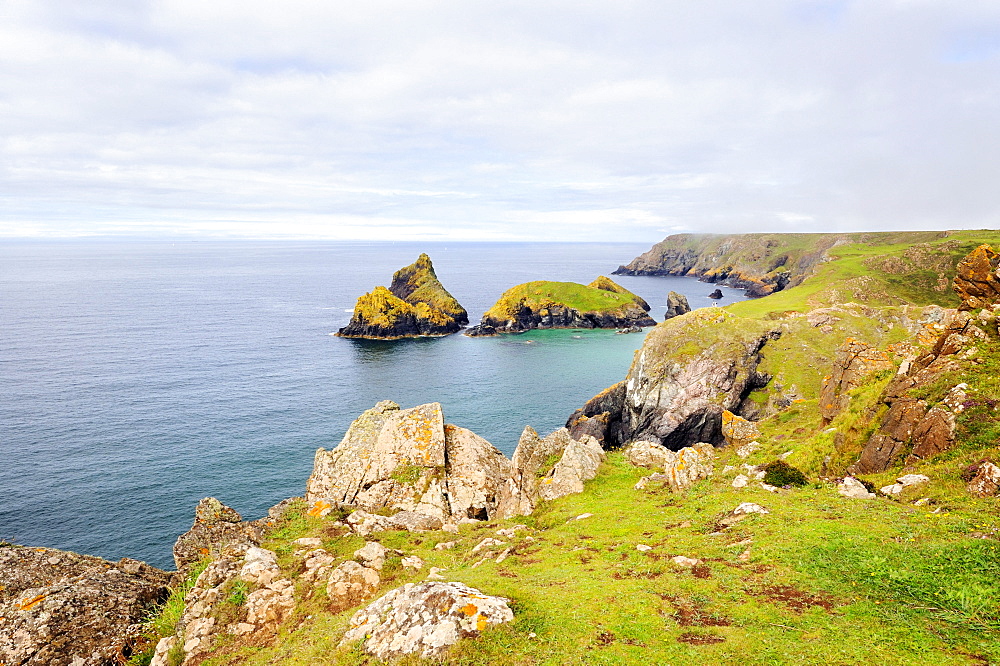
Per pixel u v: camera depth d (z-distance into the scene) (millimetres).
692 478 28531
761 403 87375
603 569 18047
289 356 132625
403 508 32469
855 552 15742
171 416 85438
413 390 106938
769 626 12734
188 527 53062
